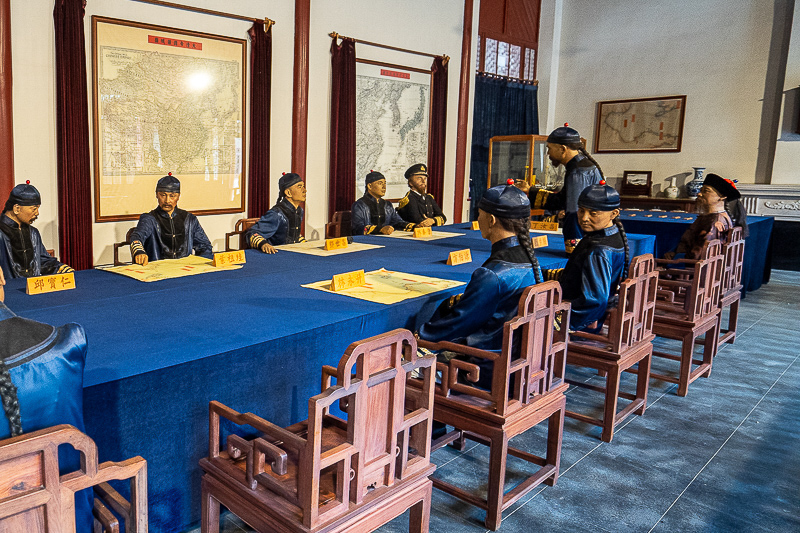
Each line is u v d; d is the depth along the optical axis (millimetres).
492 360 1935
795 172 7805
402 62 6734
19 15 4074
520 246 2016
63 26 4199
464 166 7742
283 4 5523
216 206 5348
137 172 4801
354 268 2760
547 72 9719
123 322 1750
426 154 7219
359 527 1257
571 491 2148
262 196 5609
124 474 980
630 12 9094
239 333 1666
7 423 879
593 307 2318
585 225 2414
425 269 2770
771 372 3598
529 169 7227
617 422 2650
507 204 1964
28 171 4266
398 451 1353
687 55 8664
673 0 8695
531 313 1771
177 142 5000
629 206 8977
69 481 898
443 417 1918
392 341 1235
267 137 5543
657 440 2605
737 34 8234
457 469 2301
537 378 1894
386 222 4852
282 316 1864
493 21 8891
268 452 1227
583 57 9602
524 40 9484
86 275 2496
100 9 4445
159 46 4766
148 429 1402
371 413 1242
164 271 2604
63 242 4441
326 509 1197
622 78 9273
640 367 2850
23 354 902
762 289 6359
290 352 1692
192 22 4953
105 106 4551
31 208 3070
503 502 1916
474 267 2842
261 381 1633
